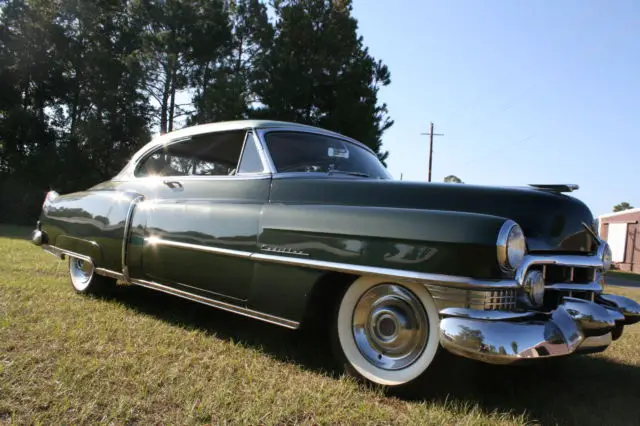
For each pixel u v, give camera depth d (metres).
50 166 24.12
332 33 19.75
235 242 3.01
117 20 27.59
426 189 2.62
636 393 2.77
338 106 19.28
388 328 2.46
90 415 2.00
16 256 6.73
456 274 2.17
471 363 2.55
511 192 2.58
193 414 2.04
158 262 3.55
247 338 3.26
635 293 8.68
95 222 4.08
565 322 2.24
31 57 25.09
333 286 2.70
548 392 2.68
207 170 3.54
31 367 2.45
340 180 2.87
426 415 2.16
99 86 25.22
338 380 2.56
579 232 2.69
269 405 2.18
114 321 3.41
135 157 4.24
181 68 25.59
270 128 3.35
